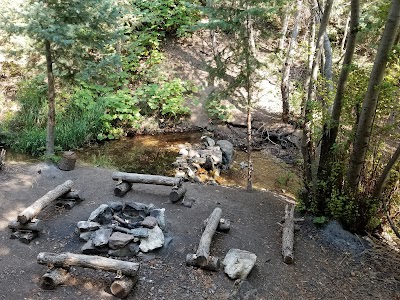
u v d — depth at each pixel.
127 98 12.48
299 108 12.14
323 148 7.07
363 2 9.11
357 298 5.46
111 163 10.10
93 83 12.16
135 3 14.99
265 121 12.87
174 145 11.61
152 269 5.54
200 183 9.17
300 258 6.16
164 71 14.25
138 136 12.20
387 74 6.36
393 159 6.23
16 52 8.45
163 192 8.02
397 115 6.80
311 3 9.06
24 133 10.34
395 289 5.68
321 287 5.60
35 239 6.08
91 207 7.14
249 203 7.92
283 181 9.77
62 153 9.61
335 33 14.68
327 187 6.97
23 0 8.44
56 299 4.88
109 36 8.37
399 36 6.31
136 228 6.01
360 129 6.25
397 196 7.17
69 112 11.66
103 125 11.84
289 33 14.99
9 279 5.16
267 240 6.55
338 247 6.48
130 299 4.97
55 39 7.31
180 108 12.91
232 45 7.88
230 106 13.08
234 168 10.45
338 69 9.12
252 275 5.61
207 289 5.25
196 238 6.38
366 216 6.78
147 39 14.88
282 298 5.29
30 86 11.61
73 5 7.59
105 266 5.02
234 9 7.51
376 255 6.37
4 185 7.72
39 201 6.40
